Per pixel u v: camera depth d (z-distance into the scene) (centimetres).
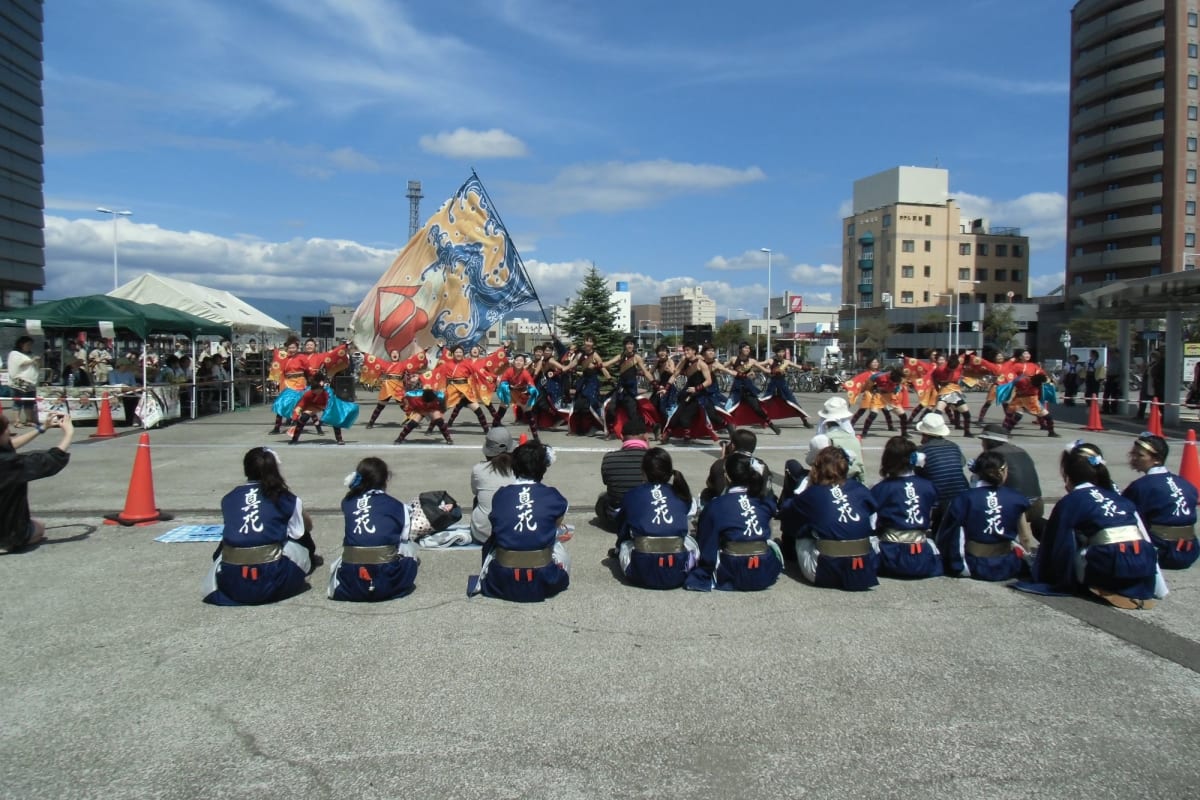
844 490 588
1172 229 6366
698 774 340
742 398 1579
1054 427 1778
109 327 1559
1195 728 383
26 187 6194
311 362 1363
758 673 442
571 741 366
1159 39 6356
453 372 1444
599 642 484
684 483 649
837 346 8200
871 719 390
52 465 670
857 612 541
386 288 1977
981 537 611
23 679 427
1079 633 505
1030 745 366
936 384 1596
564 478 1048
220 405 2047
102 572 618
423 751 356
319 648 471
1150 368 2103
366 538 543
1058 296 8931
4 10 5834
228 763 345
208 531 745
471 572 623
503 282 1959
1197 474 961
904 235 9650
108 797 318
